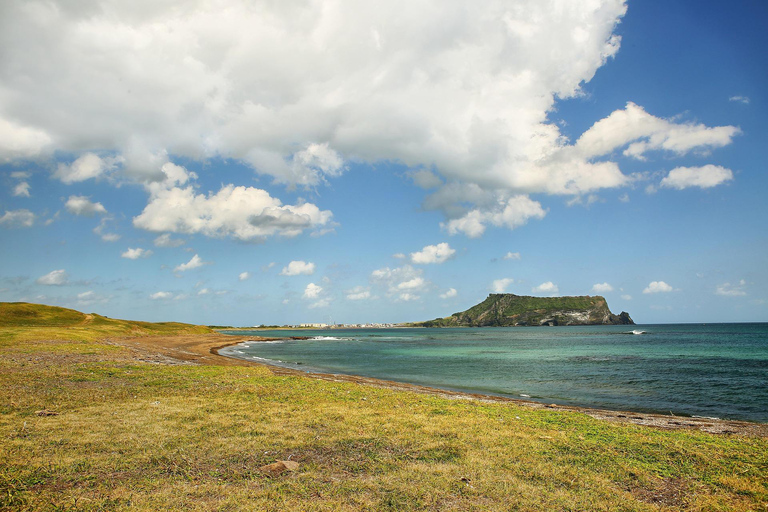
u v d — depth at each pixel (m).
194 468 11.68
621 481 12.01
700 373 51.31
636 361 67.88
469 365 62.66
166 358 48.84
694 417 27.23
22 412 16.81
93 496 9.57
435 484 11.18
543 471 12.40
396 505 9.90
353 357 78.06
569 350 97.06
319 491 10.48
